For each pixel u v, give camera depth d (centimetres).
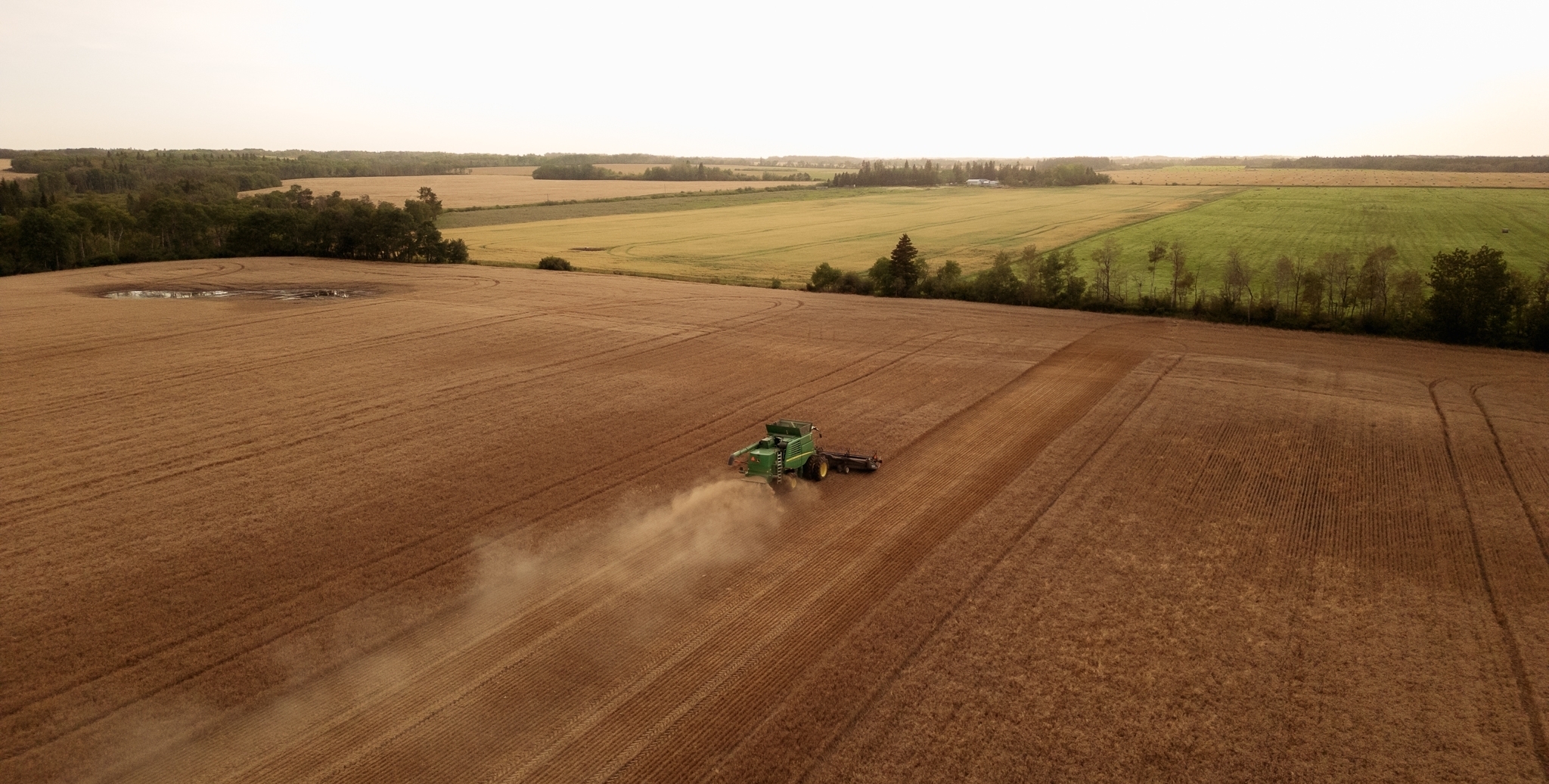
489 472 2848
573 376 4184
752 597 1989
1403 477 2747
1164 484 2698
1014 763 1405
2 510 2534
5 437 3231
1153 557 2177
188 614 1923
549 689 1636
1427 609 1919
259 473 2847
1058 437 3194
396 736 1502
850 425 3375
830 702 1581
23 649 1778
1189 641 1777
